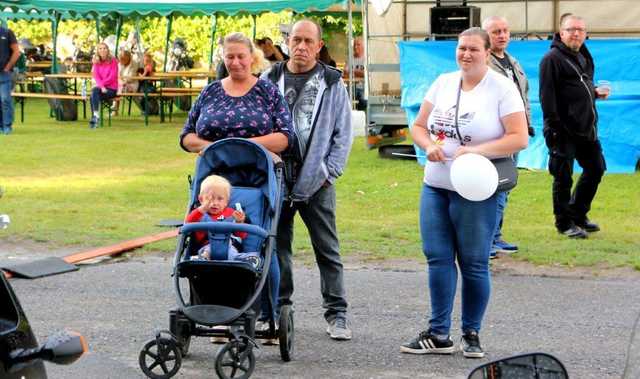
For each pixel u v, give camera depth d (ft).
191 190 25.00
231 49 25.29
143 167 58.80
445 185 24.90
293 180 26.09
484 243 24.81
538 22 65.98
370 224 41.86
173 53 103.65
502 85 24.50
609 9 65.21
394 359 25.31
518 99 24.49
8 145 68.08
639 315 29.09
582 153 38.78
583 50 39.09
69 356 14.70
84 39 130.93
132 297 31.01
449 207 25.03
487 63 25.09
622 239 38.63
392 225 41.78
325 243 26.81
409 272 34.04
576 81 38.11
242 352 22.95
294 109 26.27
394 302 30.50
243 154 24.76
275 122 25.36
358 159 59.82
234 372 22.89
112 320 28.60
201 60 131.85
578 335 27.27
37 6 84.07
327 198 26.61
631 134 54.13
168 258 36.14
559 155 38.63
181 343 23.50
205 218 23.97
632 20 65.00
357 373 24.22
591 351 25.95
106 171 57.00
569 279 32.91
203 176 24.91
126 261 35.68
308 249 36.94
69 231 40.06
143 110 97.66
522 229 40.57
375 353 25.80
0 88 75.41
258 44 64.75
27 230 40.06
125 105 109.70
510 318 28.78
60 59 139.33
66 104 88.28
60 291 31.60
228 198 24.03
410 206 46.21
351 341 26.78
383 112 62.95
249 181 25.05
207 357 25.44
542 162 55.06
